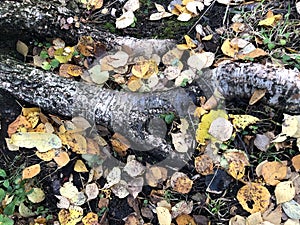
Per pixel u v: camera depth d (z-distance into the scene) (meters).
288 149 0.52
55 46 0.60
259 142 0.52
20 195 0.51
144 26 0.63
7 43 0.60
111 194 0.52
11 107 0.55
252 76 0.52
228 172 0.51
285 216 0.49
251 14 0.61
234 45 0.57
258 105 0.54
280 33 0.58
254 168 0.52
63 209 0.51
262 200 0.49
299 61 0.55
